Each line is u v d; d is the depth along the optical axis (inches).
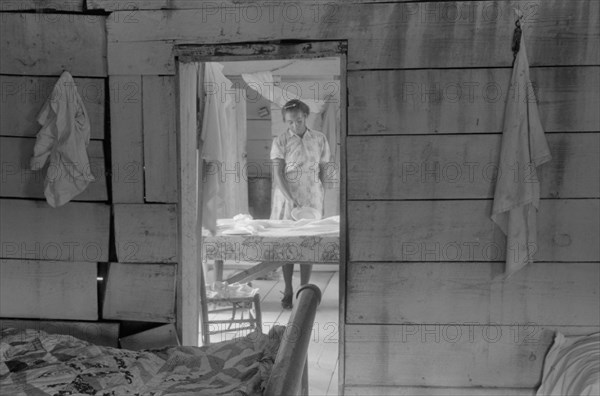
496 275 117.9
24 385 88.2
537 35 112.8
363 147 117.4
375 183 117.9
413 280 119.2
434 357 120.3
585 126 114.2
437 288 119.0
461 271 118.4
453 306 119.3
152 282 123.3
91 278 124.0
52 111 118.6
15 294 125.7
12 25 120.3
